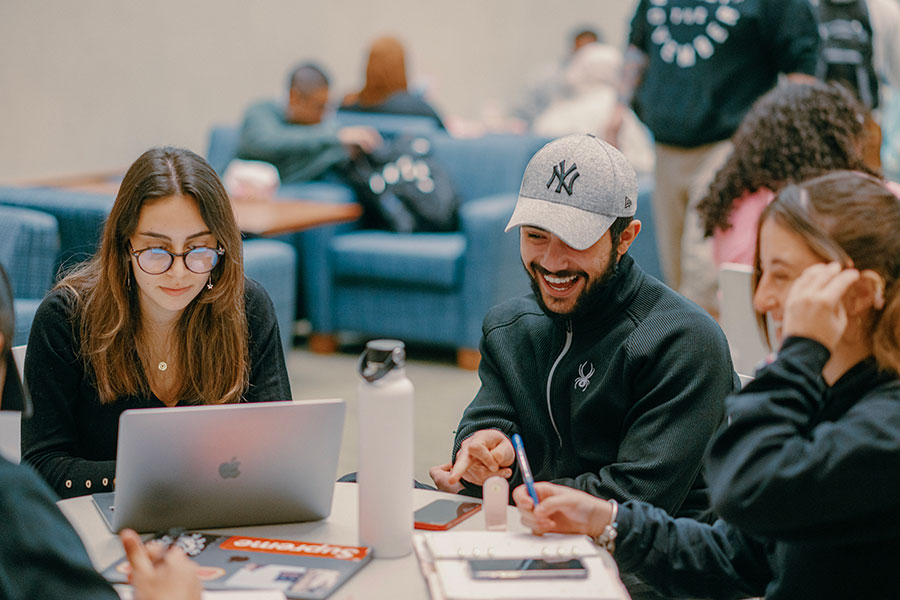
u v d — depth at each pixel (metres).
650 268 5.71
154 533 1.59
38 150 5.81
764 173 2.89
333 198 5.21
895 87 4.98
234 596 1.34
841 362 1.42
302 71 5.59
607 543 1.58
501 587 1.35
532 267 1.91
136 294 1.96
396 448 1.49
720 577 1.60
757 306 1.46
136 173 1.87
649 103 4.32
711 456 1.41
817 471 1.31
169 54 6.50
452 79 9.19
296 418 1.53
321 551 1.51
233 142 5.98
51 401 1.96
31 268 3.62
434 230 5.22
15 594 1.18
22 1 5.64
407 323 5.07
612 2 10.36
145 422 1.47
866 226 1.35
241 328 2.02
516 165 5.38
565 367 1.98
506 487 1.58
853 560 1.40
